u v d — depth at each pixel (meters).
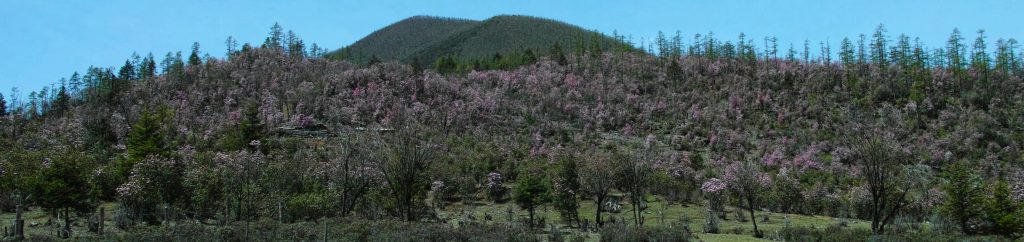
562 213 44.00
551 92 97.50
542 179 47.91
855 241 29.05
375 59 126.31
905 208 44.97
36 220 34.72
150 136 52.28
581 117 89.44
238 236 25.62
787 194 53.12
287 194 40.81
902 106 85.25
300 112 84.38
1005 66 95.62
